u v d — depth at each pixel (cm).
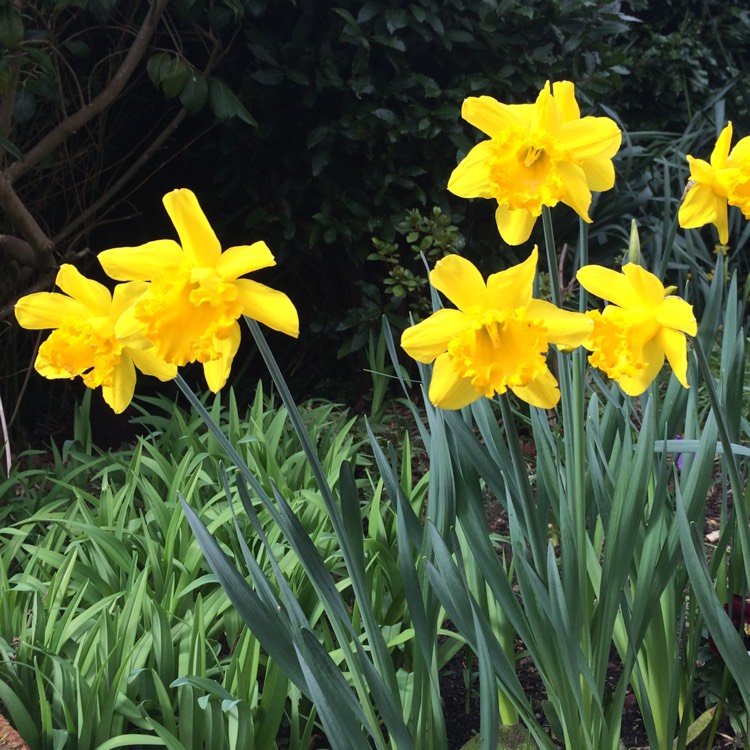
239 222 224
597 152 74
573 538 82
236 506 125
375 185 205
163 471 141
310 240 206
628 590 96
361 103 197
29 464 187
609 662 111
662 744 93
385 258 200
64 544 133
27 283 202
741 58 322
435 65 209
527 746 96
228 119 176
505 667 85
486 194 76
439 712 88
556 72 212
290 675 81
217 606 107
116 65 208
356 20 195
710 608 81
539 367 72
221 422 177
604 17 215
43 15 169
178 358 70
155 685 97
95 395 218
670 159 278
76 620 103
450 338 73
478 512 86
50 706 97
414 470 179
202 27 200
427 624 85
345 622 81
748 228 237
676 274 244
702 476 85
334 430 172
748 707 84
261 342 76
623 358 76
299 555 80
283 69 192
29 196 210
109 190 203
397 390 217
